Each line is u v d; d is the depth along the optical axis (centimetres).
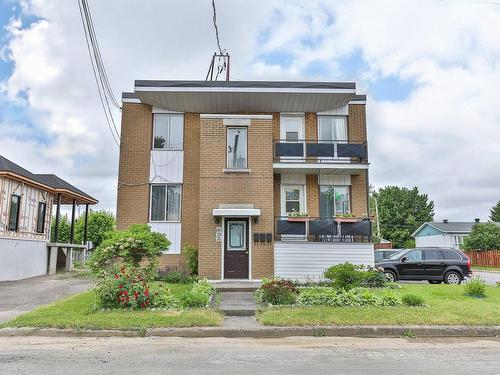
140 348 736
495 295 1302
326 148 1716
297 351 723
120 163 1783
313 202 1764
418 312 983
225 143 1658
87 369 597
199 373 580
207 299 1094
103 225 3600
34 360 647
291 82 1697
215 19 1346
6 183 1794
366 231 1634
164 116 1827
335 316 933
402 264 1838
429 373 589
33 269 1994
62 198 2445
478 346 779
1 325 857
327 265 1589
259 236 1609
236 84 1689
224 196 1628
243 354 697
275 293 1115
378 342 807
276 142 1730
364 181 1784
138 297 1019
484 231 4134
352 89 1698
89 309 992
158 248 1384
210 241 1603
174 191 1789
